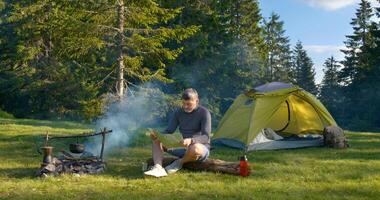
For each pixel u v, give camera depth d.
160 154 6.86
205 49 32.44
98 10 15.77
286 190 5.80
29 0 31.52
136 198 5.33
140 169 7.23
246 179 6.48
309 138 10.80
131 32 17.20
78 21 15.64
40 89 30.22
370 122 38.91
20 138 10.80
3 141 10.48
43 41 31.62
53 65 30.61
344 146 10.44
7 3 34.34
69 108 29.97
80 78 28.80
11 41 33.19
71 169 6.71
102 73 19.27
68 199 5.29
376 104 39.41
